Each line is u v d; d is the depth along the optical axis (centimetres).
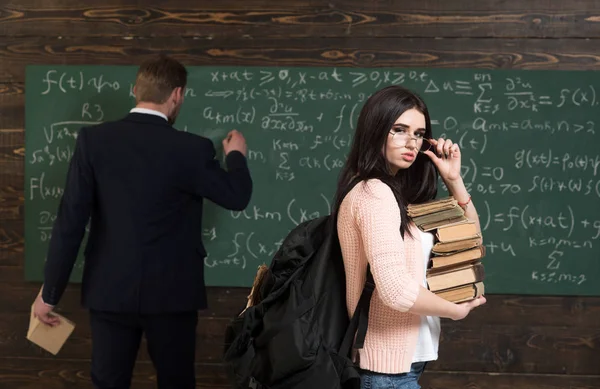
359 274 163
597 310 300
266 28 302
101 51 305
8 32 308
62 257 234
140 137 235
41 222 307
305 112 301
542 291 299
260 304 170
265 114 303
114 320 236
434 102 298
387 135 167
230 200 247
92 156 232
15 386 314
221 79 303
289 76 301
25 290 312
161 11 304
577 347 300
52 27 307
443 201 174
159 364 242
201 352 308
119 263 231
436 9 297
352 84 299
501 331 301
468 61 297
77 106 305
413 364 167
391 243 152
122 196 232
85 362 312
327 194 303
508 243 299
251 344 169
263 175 304
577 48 295
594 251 298
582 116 296
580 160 296
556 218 298
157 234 233
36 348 313
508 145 298
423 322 167
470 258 166
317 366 158
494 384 302
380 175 165
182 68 250
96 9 305
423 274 165
